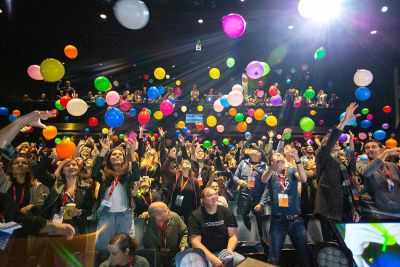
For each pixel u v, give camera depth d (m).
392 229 2.65
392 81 10.07
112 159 3.12
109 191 3.05
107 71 12.98
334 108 10.53
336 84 12.05
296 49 12.48
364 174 3.20
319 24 10.45
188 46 12.77
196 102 10.12
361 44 10.46
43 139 9.51
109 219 3.00
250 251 3.79
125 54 12.80
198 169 5.02
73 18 10.66
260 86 11.70
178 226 3.27
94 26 11.14
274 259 3.24
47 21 10.71
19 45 11.73
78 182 3.33
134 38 12.17
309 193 4.01
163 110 4.97
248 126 10.17
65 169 3.14
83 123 9.80
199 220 3.18
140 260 2.46
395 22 8.81
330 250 2.59
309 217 3.99
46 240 2.65
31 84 12.18
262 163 4.55
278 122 10.27
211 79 13.10
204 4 10.03
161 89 5.80
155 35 12.02
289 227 3.30
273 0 9.71
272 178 3.48
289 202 3.34
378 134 5.18
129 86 13.11
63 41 11.77
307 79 11.91
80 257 2.66
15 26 10.86
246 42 12.53
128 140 3.38
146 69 13.20
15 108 9.64
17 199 2.92
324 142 3.27
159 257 2.94
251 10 10.24
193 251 2.62
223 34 12.05
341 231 2.67
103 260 2.77
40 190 3.18
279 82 12.84
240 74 13.12
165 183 4.66
